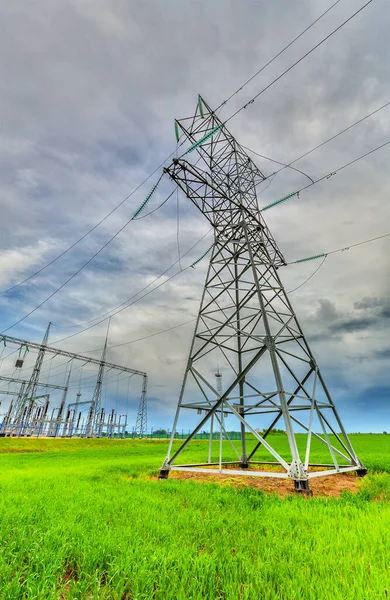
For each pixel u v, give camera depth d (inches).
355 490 401.7
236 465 601.3
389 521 229.8
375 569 150.0
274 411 536.4
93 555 163.0
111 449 1574.8
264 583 140.6
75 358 2458.2
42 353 2261.3
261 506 290.5
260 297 489.1
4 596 126.8
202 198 599.8
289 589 135.0
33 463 816.3
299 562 162.7
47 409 2684.5
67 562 167.9
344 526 224.1
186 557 162.4
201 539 198.1
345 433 518.6
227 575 148.7
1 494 325.1
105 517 242.7
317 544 192.1
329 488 411.8
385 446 1448.1
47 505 272.4
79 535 194.7
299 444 1625.2
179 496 335.6
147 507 269.6
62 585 136.8
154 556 158.4
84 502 288.7
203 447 1642.5
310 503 296.7
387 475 498.0
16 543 178.4
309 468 576.7
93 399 2659.9
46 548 169.9
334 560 163.8
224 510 273.3
